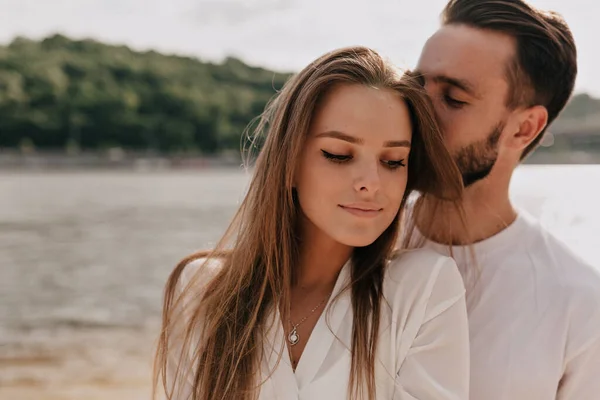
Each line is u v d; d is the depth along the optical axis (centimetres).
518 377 195
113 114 9675
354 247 181
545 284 203
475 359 201
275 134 174
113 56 11306
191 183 5834
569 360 197
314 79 166
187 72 11962
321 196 166
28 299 1153
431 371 167
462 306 173
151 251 1772
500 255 211
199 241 1967
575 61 219
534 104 210
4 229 2298
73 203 3509
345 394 165
